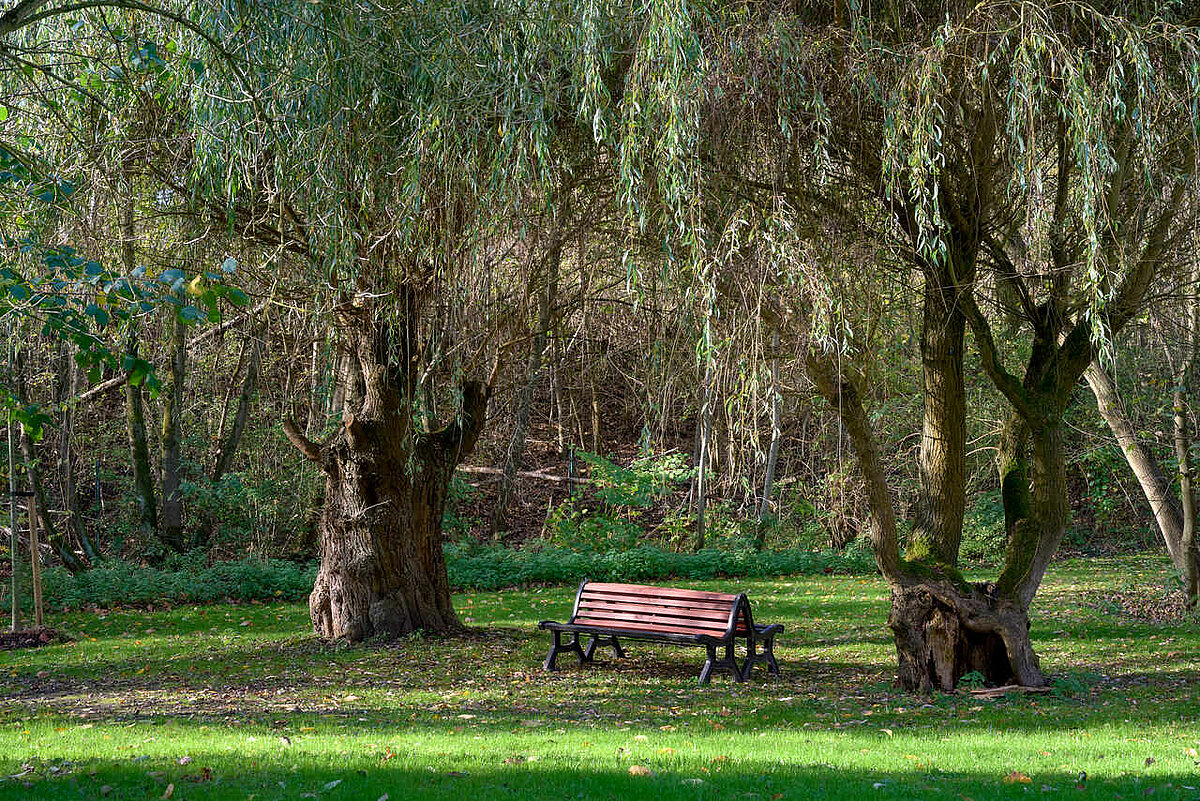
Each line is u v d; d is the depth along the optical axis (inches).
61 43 302.2
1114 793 193.2
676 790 191.8
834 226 283.1
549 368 813.9
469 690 348.2
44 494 714.8
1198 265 350.0
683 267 279.6
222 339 783.7
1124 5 277.7
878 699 325.1
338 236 310.0
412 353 423.8
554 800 183.9
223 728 273.1
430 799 183.2
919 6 293.4
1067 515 338.0
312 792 188.1
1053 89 279.9
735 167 275.3
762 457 267.6
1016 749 242.2
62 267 165.8
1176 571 609.3
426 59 282.4
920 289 335.9
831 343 259.8
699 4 251.9
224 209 364.5
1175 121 293.0
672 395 319.9
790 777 206.4
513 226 301.9
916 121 261.1
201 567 689.0
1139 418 553.0
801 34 269.0
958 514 345.4
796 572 775.1
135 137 344.8
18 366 651.5
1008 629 330.0
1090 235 247.6
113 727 275.4
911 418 806.5
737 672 364.2
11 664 418.9
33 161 207.9
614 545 791.7
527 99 274.1
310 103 285.4
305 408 794.2
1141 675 364.5
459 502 869.2
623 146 252.7
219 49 231.6
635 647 441.4
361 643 438.6
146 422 798.5
